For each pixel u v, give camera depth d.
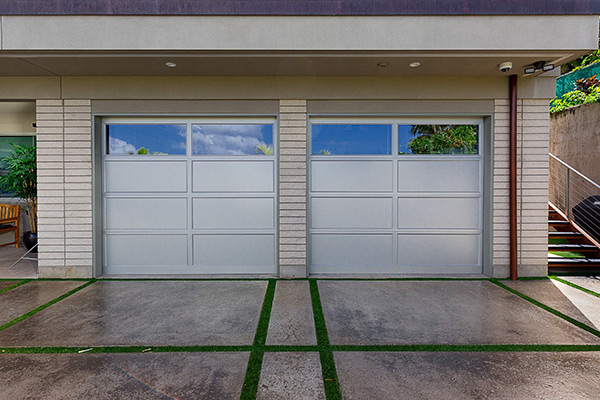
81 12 3.82
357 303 3.97
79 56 4.09
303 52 4.03
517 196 4.95
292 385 2.39
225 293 4.32
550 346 2.94
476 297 4.16
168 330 3.25
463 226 5.22
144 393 2.29
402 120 5.14
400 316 3.59
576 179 7.02
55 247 4.96
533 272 4.97
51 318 3.52
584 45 3.88
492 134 4.95
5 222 6.94
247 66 4.46
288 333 3.20
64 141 4.93
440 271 5.22
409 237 5.23
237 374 2.52
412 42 3.91
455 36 3.91
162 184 5.18
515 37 3.89
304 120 4.95
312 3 3.90
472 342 3.02
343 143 5.17
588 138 6.80
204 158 5.16
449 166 5.20
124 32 3.88
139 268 5.21
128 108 4.93
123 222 5.18
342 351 2.87
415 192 5.20
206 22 3.91
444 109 4.96
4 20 3.86
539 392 2.30
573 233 5.82
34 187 6.46
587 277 5.00
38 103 4.89
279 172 4.98
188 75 4.83
